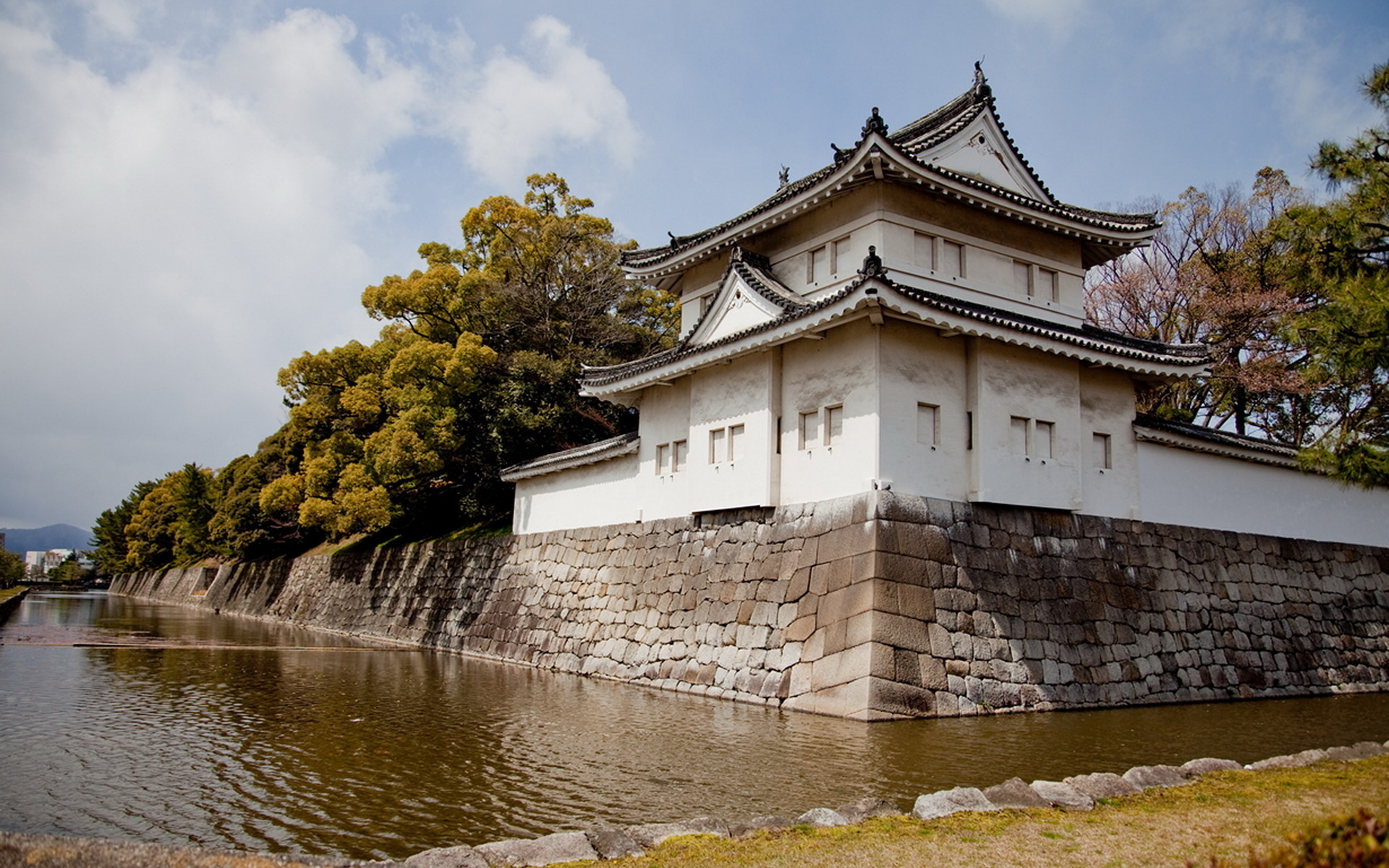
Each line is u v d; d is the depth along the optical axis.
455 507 33.75
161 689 16.27
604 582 21.03
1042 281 18.56
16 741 11.40
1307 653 18.78
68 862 5.23
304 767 10.15
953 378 15.85
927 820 6.93
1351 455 13.00
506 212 33.28
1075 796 7.44
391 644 28.55
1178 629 17.14
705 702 15.23
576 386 29.70
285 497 34.53
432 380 29.94
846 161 16.02
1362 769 8.67
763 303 17.14
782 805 8.32
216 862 5.44
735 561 17.14
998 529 15.65
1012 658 14.63
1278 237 13.82
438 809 8.36
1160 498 18.16
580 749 11.07
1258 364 28.33
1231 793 7.65
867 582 13.91
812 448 16.03
